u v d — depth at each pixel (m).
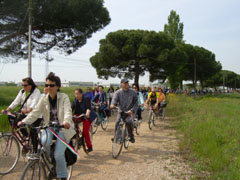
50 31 18.08
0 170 4.28
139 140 7.48
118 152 5.57
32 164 2.97
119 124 5.75
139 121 8.36
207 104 20.88
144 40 33.38
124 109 6.10
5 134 4.48
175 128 9.65
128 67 36.78
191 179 4.23
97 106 8.73
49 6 15.23
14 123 4.70
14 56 18.05
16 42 16.97
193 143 6.55
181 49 39.28
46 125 3.36
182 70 44.97
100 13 18.25
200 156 5.58
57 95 3.46
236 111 15.27
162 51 33.00
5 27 15.02
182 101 22.11
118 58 34.34
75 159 3.61
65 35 18.80
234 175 4.30
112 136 8.00
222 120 10.33
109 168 4.82
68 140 3.45
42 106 3.46
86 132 5.55
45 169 3.24
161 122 11.32
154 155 5.80
